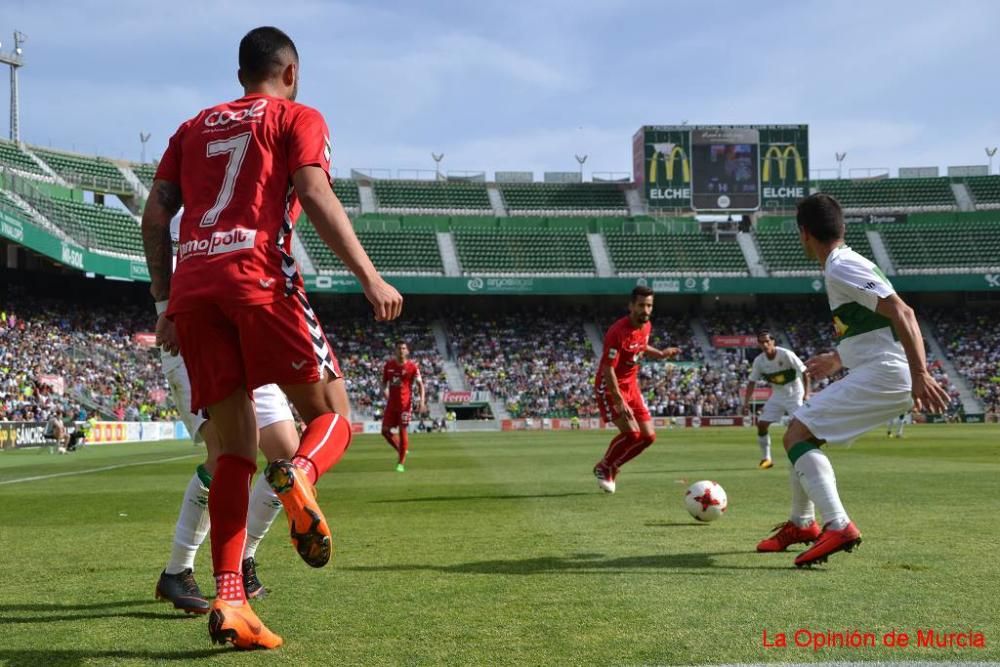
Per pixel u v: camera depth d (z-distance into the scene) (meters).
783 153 54.34
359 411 47.56
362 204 57.81
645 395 49.38
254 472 3.40
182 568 3.95
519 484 11.54
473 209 58.69
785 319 54.91
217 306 3.20
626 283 51.19
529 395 49.84
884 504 8.09
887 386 4.92
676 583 4.31
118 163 54.00
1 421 29.52
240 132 3.34
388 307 3.13
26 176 45.22
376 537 6.31
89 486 12.34
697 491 6.94
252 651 3.16
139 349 44.97
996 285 50.09
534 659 2.97
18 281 43.31
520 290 50.81
